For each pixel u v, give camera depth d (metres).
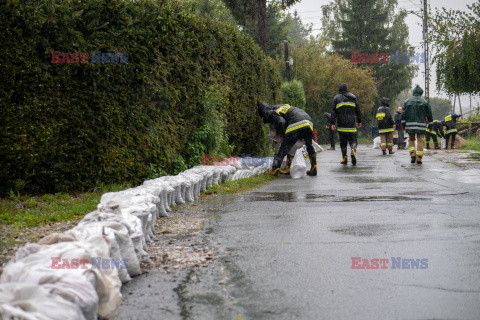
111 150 8.33
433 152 18.50
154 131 9.39
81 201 7.24
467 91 24.33
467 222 5.95
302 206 7.54
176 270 4.23
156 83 9.44
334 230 5.69
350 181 10.85
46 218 6.02
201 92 11.30
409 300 3.40
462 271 4.03
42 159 7.47
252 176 12.13
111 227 3.95
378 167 13.87
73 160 7.94
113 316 3.17
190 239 5.42
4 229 5.47
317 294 3.56
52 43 7.49
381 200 7.91
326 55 49.22
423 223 5.95
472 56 23.27
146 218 4.95
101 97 8.22
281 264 4.35
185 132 10.74
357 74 48.44
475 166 12.67
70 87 7.75
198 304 3.39
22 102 7.22
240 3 27.05
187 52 10.84
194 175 8.62
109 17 8.41
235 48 14.18
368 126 56.56
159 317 3.16
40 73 7.32
